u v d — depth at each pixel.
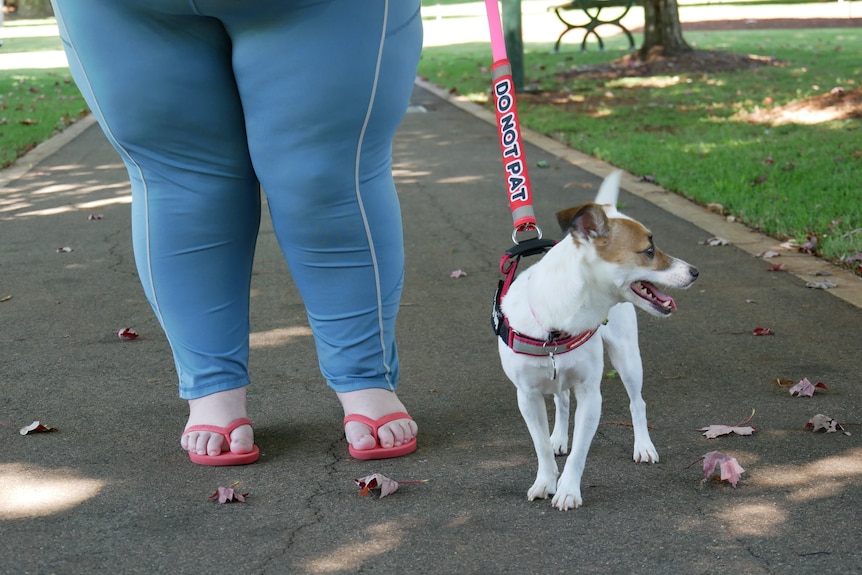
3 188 5.47
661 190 5.04
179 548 2.40
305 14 2.50
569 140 6.61
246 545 2.40
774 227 4.17
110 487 2.60
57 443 2.77
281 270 3.94
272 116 2.56
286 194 2.62
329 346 2.76
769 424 2.80
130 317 3.50
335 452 2.73
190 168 2.64
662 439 2.75
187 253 2.69
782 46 12.12
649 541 2.39
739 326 3.34
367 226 2.69
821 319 3.37
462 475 2.62
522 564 2.34
